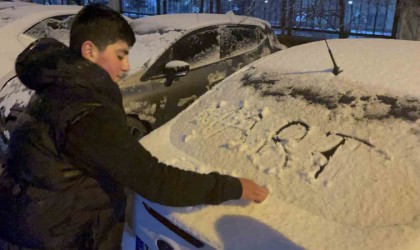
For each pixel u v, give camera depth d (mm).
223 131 2014
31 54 1438
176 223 1562
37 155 1400
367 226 1421
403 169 1563
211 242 1451
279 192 1628
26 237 1496
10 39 4777
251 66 2527
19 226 1490
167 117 4023
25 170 1436
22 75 1442
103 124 1328
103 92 1396
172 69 3979
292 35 8695
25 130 1438
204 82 4371
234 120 2061
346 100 1945
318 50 2486
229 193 1490
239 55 4844
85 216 1493
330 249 1354
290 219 1499
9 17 5266
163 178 1394
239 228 1486
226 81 2449
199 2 10602
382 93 1919
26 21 5027
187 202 1433
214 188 1467
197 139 2021
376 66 2125
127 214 1875
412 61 2111
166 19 4711
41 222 1464
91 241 1531
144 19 4855
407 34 6688
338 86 2045
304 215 1511
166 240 1638
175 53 4152
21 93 3768
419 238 1343
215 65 4520
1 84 4082
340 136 1777
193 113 2244
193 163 1879
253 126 1983
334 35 8477
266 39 5367
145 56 4047
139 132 3799
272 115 2008
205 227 1503
